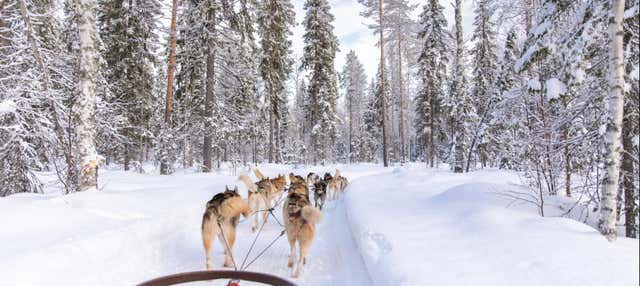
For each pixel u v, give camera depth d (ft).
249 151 182.09
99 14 74.95
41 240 19.22
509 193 26.91
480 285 12.48
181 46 72.54
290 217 19.85
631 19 19.35
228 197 20.56
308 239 19.27
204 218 19.60
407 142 196.34
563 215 23.11
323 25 109.91
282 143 165.99
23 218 22.48
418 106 132.67
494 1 28.94
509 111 30.89
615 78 16.94
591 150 22.85
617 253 14.08
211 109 69.72
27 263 15.57
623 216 25.02
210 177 57.31
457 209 24.35
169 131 67.15
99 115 43.50
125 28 73.61
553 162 25.89
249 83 84.02
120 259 19.26
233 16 65.72
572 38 21.18
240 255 22.48
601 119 21.56
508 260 14.30
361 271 18.58
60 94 36.65
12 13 37.65
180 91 74.13
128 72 75.36
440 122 127.85
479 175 43.04
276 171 78.95
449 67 111.24
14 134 33.53
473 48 79.87
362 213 27.32
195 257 21.72
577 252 14.21
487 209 22.09
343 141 230.48
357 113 200.13
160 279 13.85
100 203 28.68
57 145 37.17
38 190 37.96
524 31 31.01
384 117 102.58
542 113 27.25
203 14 64.28
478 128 53.42
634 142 19.07
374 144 183.11
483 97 65.87
